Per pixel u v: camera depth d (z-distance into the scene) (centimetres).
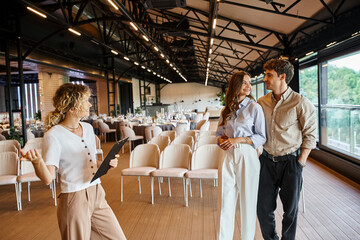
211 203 370
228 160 208
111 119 1147
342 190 391
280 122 207
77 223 155
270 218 222
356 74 464
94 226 171
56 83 1241
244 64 1355
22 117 707
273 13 545
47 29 816
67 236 156
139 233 288
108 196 412
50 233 300
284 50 687
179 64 1783
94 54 1210
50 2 652
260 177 219
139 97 2214
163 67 2241
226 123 212
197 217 325
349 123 490
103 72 1412
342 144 520
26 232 304
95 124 1139
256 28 668
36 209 371
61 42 903
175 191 427
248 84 206
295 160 207
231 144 200
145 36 757
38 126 870
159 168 388
